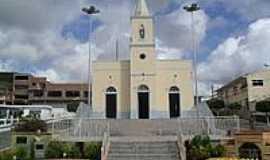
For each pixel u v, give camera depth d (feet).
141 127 115.24
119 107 149.89
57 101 284.41
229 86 262.26
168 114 148.05
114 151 84.43
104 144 83.25
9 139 92.27
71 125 106.63
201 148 81.61
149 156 81.35
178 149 83.41
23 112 176.96
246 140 81.97
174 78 150.30
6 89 285.02
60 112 181.27
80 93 285.02
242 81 232.32
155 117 146.30
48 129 100.32
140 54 149.69
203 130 101.76
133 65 149.07
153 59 149.38
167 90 149.69
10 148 86.84
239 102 239.09
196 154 80.74
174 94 149.69
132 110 146.00
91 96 165.78
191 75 150.30
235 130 96.43
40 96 286.66
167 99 149.28
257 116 157.17
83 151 87.71
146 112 146.61
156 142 88.48
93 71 152.15
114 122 116.26
